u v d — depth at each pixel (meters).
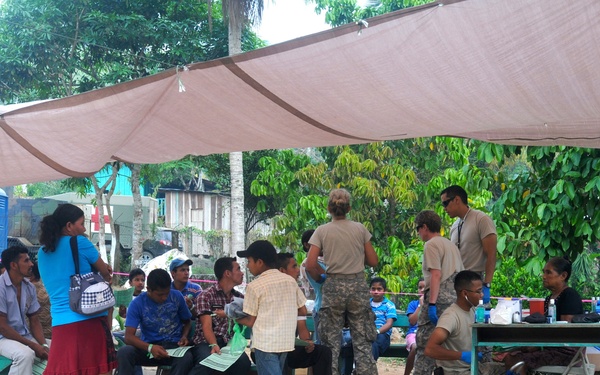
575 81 4.45
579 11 3.72
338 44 4.39
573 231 8.20
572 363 5.46
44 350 6.78
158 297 6.75
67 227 5.98
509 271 12.07
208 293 6.62
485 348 5.80
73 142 6.00
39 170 6.78
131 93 5.26
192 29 16.42
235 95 5.34
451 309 5.61
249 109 5.64
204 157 19.73
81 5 15.88
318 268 6.44
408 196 12.54
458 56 4.30
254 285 5.87
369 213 13.11
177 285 7.80
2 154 6.20
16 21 15.79
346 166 12.82
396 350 8.31
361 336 6.30
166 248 19.88
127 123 5.75
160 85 5.15
